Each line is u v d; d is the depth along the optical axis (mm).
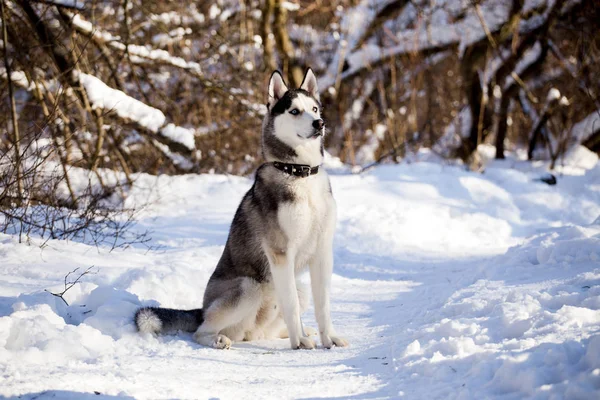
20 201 8188
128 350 4809
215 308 5395
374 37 22125
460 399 3336
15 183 8305
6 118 11523
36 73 12016
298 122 5332
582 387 3051
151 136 12930
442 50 20375
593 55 18156
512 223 12391
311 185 5367
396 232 10812
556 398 3055
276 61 21109
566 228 7824
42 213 8203
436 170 14297
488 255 9562
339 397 3695
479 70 18422
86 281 6254
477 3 17750
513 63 18422
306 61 21828
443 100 22328
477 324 4574
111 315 5234
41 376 3736
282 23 20172
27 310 4820
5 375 3754
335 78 21359
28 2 11352
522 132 23188
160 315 5270
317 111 5625
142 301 5906
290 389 3895
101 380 3771
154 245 8898
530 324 4188
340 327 6012
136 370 4141
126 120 12234
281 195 5344
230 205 11859
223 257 5766
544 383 3240
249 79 18422
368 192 12398
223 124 17500
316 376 4242
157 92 16297
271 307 5668
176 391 3695
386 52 21219
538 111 19688
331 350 5176
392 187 12805
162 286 6359
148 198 11281
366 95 22188
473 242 11250
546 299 4832
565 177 15320
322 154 5488
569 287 5078
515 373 3350
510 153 20734
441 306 5789
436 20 20188
